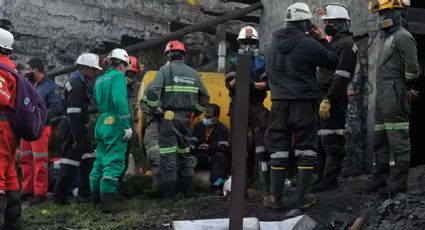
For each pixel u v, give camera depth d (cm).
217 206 677
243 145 455
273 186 617
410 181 680
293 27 617
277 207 616
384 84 612
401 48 601
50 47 1173
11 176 591
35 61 807
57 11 1180
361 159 795
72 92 759
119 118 717
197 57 1305
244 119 456
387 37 619
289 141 620
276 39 620
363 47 820
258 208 635
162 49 1276
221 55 1080
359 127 802
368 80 803
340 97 652
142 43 1101
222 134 838
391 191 604
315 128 609
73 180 816
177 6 1305
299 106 606
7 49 582
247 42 715
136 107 976
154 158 810
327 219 584
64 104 787
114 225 638
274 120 617
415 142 992
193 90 759
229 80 701
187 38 1299
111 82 722
